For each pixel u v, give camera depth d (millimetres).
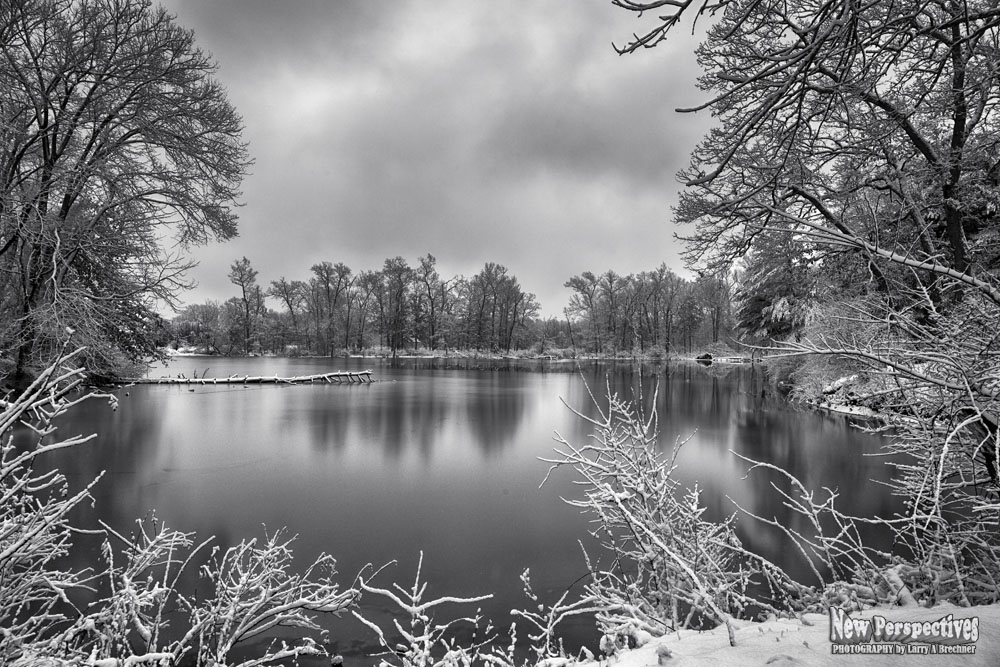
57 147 14250
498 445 12695
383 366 48594
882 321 3086
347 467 10477
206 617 3498
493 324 74125
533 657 4074
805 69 2367
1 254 11602
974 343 2863
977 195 6801
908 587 3055
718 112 3604
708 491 8398
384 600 5102
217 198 16594
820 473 9281
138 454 11125
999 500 2887
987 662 1709
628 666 2256
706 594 2648
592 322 77625
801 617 2686
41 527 2299
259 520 7340
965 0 2320
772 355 2932
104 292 14008
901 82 3691
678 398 21484
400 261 69750
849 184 5590
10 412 1978
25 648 2619
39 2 11961
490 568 5852
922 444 3404
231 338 65875
